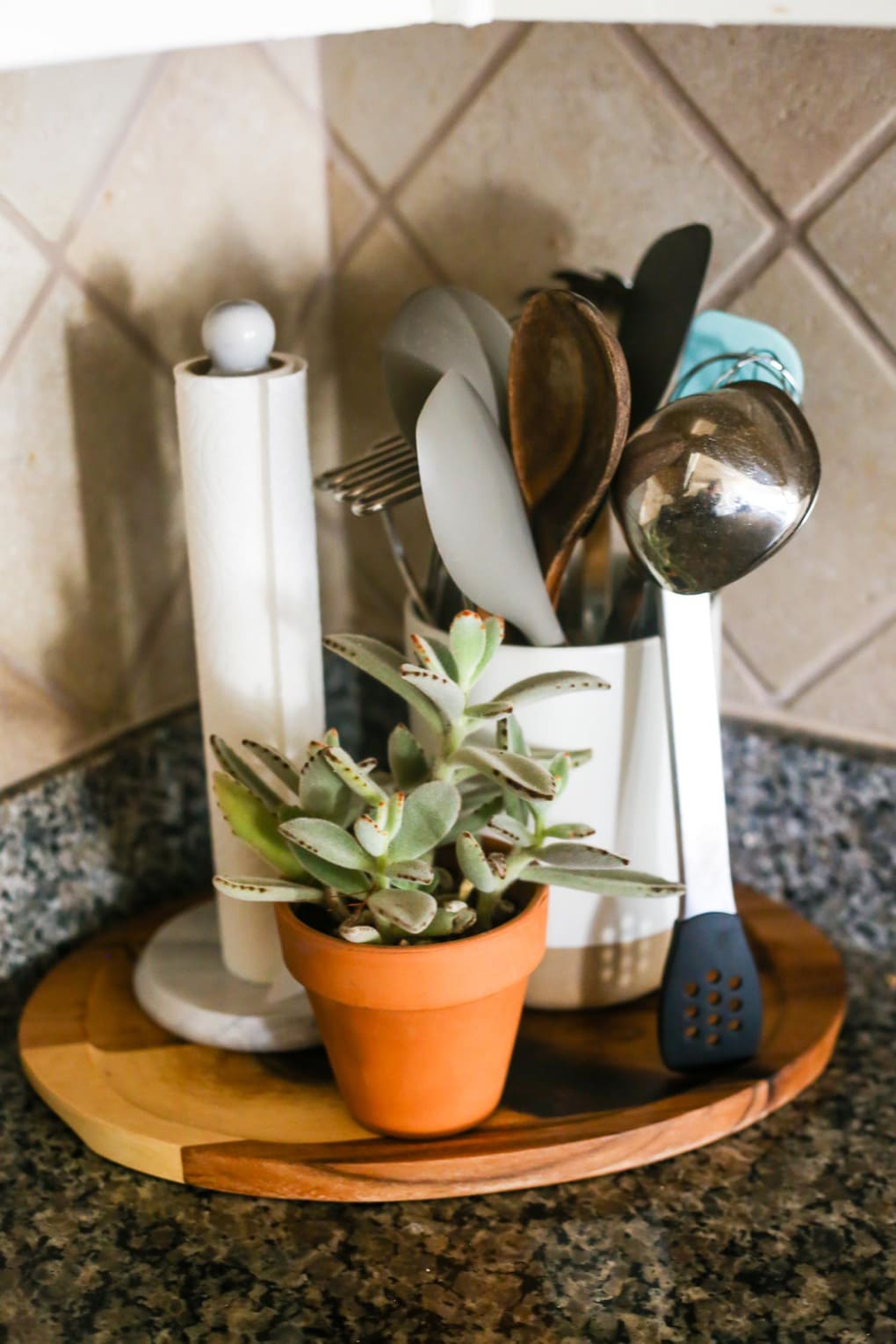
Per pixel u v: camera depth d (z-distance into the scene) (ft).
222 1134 1.76
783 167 1.95
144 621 2.25
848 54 1.85
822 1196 1.71
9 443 1.95
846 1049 2.01
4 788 2.06
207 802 2.33
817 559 2.12
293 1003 1.98
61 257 1.96
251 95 2.20
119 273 2.06
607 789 1.88
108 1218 1.69
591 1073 1.88
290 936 1.65
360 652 1.65
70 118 1.92
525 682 1.66
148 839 2.30
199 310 2.22
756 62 1.92
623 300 1.93
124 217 2.05
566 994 2.01
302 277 2.39
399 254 2.36
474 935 1.66
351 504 1.75
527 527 1.72
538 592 1.72
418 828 1.58
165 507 2.24
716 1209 1.69
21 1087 1.97
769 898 2.30
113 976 2.13
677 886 1.63
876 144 1.87
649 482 1.62
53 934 2.16
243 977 2.04
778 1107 1.88
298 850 1.64
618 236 2.13
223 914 2.04
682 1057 1.85
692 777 1.78
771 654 2.22
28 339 1.94
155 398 2.18
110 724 2.22
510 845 1.84
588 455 1.66
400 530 2.50
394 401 1.86
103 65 1.94
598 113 2.07
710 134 2.00
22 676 2.05
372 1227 1.67
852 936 2.24
